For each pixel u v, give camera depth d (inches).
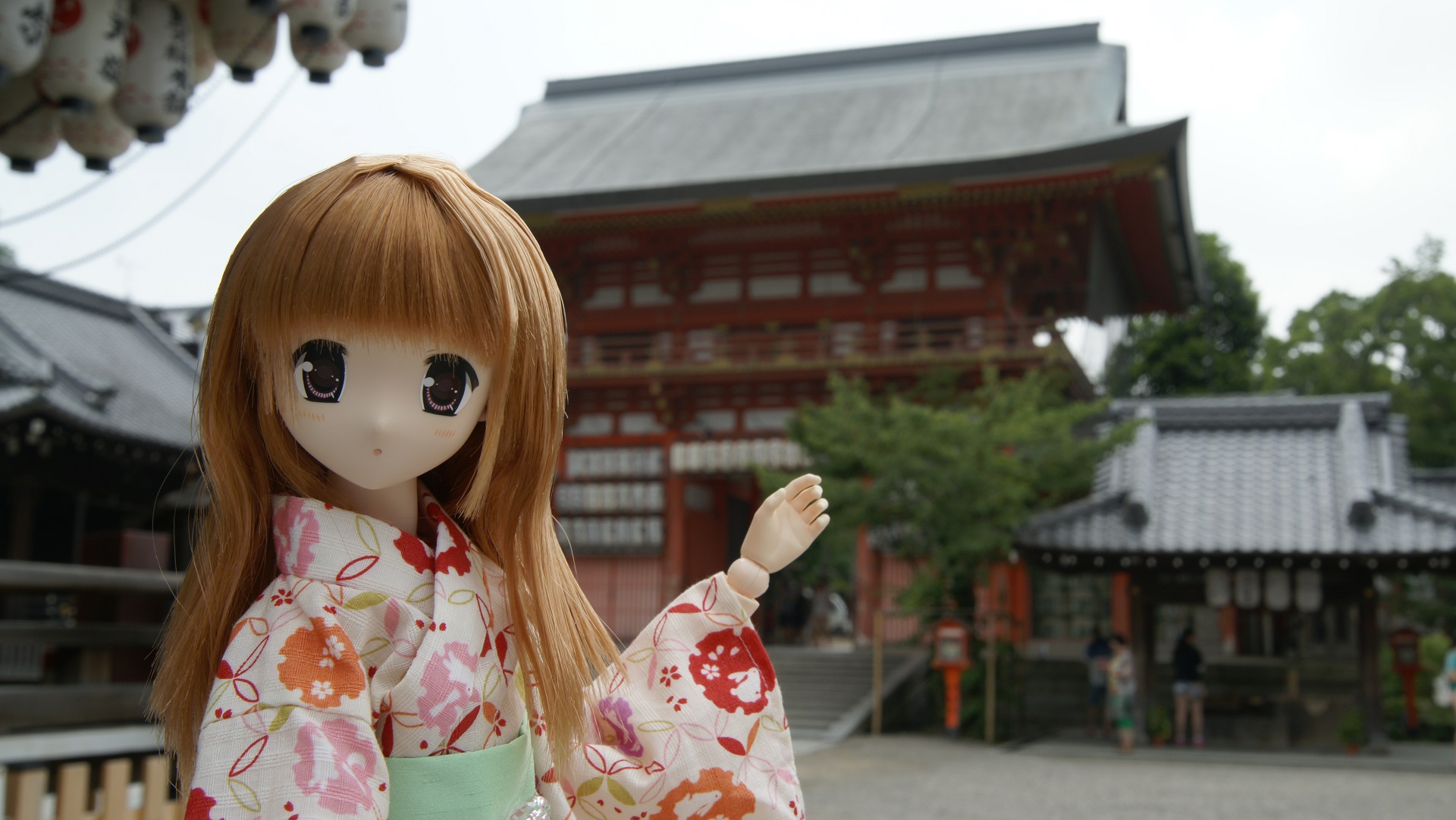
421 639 75.0
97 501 1040.2
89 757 260.5
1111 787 549.3
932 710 924.6
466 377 73.7
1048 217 1087.0
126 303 1295.5
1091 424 1130.0
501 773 77.2
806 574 1496.1
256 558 76.5
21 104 229.6
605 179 1269.7
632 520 1187.9
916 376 1093.1
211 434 74.9
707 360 1184.8
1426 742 858.8
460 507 80.7
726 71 1531.7
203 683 75.4
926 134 1245.1
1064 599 1050.7
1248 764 661.9
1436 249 1627.7
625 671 91.8
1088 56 1374.3
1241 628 1139.3
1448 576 735.7
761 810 89.2
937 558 759.1
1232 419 828.0
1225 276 1696.6
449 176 75.1
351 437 71.6
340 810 66.2
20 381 899.4
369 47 237.1
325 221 70.1
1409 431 1498.5
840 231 1165.7
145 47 225.0
